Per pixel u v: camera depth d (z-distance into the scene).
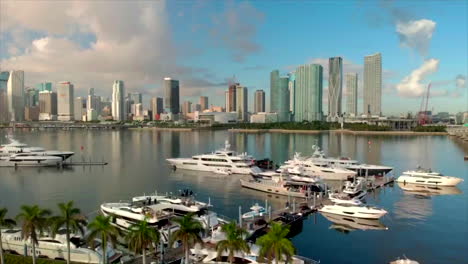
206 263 72.94
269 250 61.12
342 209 118.00
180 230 66.19
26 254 77.75
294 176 156.50
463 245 94.19
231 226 67.00
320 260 86.56
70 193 151.38
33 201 137.75
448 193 155.62
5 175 192.88
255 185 159.50
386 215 120.88
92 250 75.56
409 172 179.12
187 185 171.12
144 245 64.75
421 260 85.25
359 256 88.44
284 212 116.12
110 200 139.38
